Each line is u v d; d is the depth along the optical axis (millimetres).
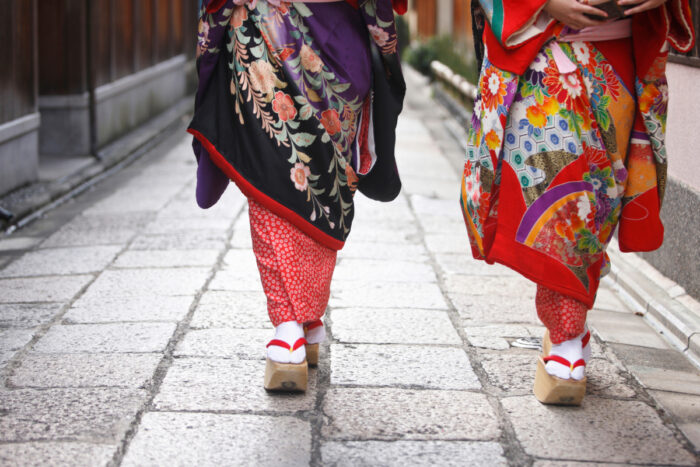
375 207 5453
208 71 2449
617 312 3514
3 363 2752
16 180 5852
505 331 3156
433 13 20562
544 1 2234
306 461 2105
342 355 2854
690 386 2672
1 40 5547
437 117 10812
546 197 2324
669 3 2293
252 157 2400
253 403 2447
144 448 2154
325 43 2404
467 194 2561
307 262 2459
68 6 7234
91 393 2504
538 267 2342
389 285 3719
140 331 3070
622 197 2459
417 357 2854
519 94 2340
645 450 2207
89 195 6152
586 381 2596
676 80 3721
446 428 2311
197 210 5344
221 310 3320
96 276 3844
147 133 9172
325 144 2416
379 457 2133
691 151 3512
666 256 3670
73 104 7379
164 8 11234
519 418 2385
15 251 4441
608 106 2332
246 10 2375
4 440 2188
